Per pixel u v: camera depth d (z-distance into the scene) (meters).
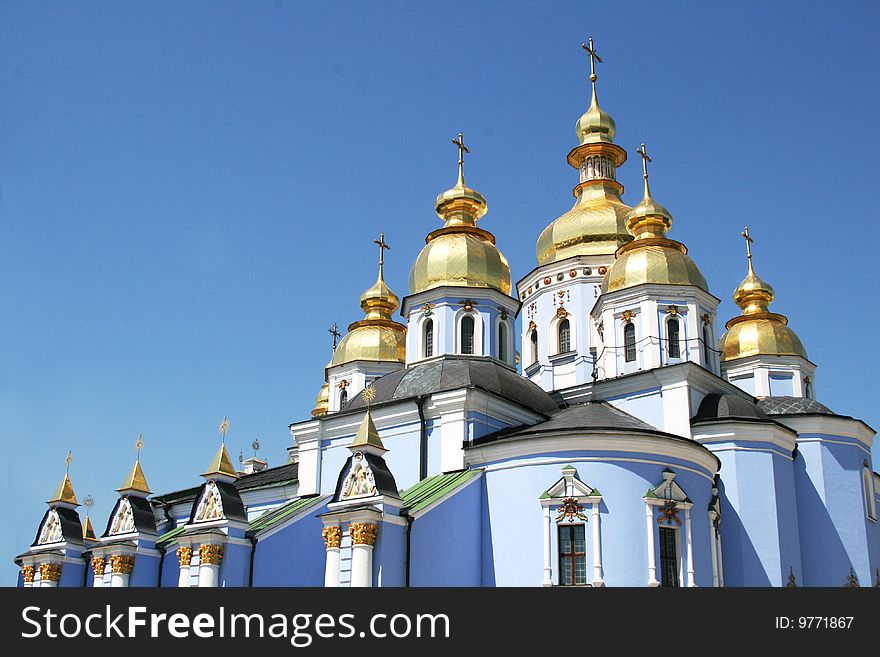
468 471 38.12
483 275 47.66
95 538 55.34
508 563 35.81
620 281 47.78
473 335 46.84
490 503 37.12
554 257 57.16
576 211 58.19
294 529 39.66
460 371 42.94
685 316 46.44
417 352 47.25
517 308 49.03
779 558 41.28
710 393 45.12
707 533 37.31
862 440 46.81
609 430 35.41
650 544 34.44
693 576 35.19
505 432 40.50
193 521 38.78
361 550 32.78
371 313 68.44
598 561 33.91
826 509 44.41
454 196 50.69
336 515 33.50
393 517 33.53
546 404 44.59
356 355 66.44
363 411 43.75
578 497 34.78
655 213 50.69
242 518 38.47
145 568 42.69
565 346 54.88
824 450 45.28
